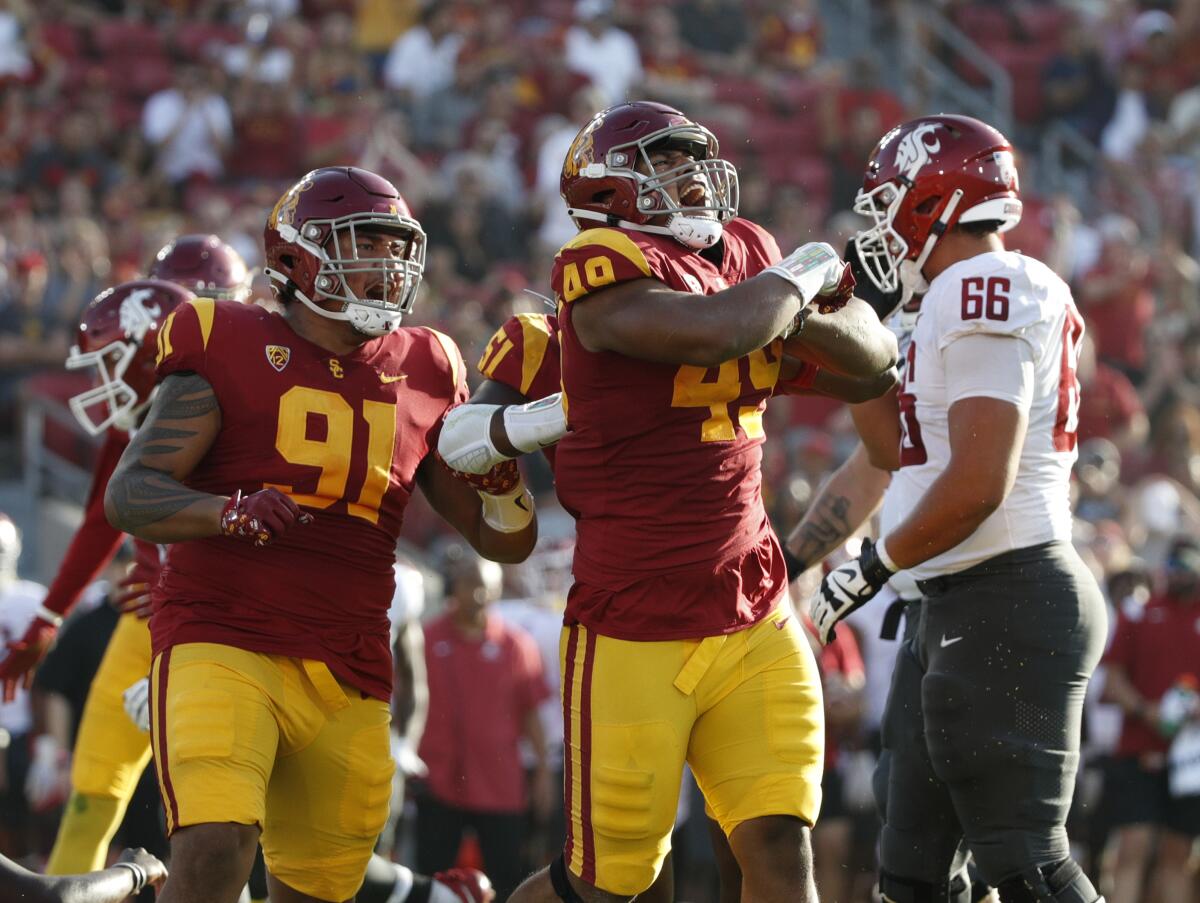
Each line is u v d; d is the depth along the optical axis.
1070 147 56.22
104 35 53.66
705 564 13.26
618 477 13.25
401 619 22.81
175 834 13.62
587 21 52.56
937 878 15.45
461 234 44.28
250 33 54.09
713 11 56.38
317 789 14.69
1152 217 53.34
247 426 14.34
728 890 15.80
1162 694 28.66
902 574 15.57
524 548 14.95
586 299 12.66
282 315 14.83
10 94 48.31
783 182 50.38
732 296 12.34
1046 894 14.19
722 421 13.30
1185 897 28.72
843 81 53.09
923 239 15.16
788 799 13.31
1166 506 37.84
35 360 40.34
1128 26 58.28
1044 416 14.60
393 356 14.92
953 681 14.52
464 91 50.97
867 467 17.38
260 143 48.66
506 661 27.66
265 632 14.24
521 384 14.62
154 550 18.31
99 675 18.81
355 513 14.58
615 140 13.09
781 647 13.57
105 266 41.47
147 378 17.88
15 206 43.50
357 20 55.19
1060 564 14.52
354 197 14.34
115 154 48.38
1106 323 44.91
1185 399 43.72
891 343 13.76
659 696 13.20
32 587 27.81
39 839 27.66
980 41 60.28
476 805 27.16
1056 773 14.37
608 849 13.38
